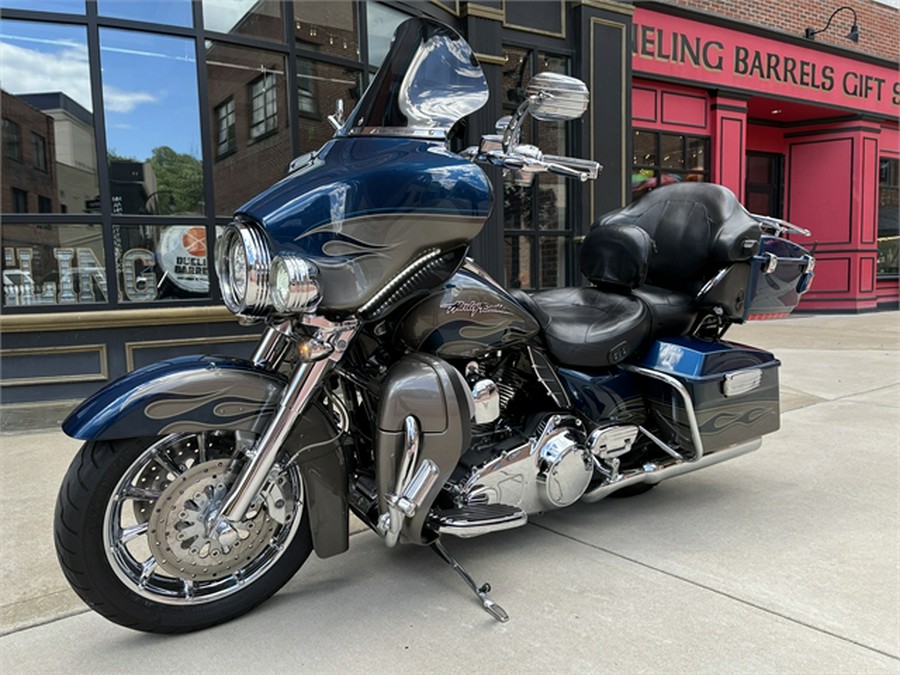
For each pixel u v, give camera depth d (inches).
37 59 180.2
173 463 74.3
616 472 98.3
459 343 82.8
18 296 183.0
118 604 70.0
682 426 101.6
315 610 79.9
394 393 75.2
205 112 194.2
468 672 67.3
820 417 170.2
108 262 187.5
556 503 91.3
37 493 120.6
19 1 175.9
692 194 114.7
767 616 77.5
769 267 112.0
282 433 71.1
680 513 110.0
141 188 191.8
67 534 67.2
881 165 446.9
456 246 76.9
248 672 67.7
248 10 198.8
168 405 68.5
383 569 90.7
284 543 80.4
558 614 78.3
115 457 68.6
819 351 273.6
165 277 194.9
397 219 72.2
